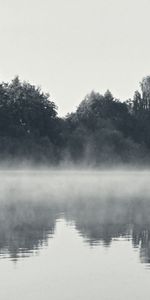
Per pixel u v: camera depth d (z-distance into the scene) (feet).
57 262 93.66
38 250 103.14
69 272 87.61
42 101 468.75
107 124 484.74
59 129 460.96
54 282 82.79
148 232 123.65
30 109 456.04
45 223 139.23
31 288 80.12
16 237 116.88
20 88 467.93
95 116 492.13
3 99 456.04
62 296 76.89
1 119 447.01
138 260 94.53
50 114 464.65
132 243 109.70
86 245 107.76
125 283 81.82
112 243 109.91
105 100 513.45
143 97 544.21
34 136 444.55
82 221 142.92
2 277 85.20
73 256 98.02
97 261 94.22
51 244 108.78
